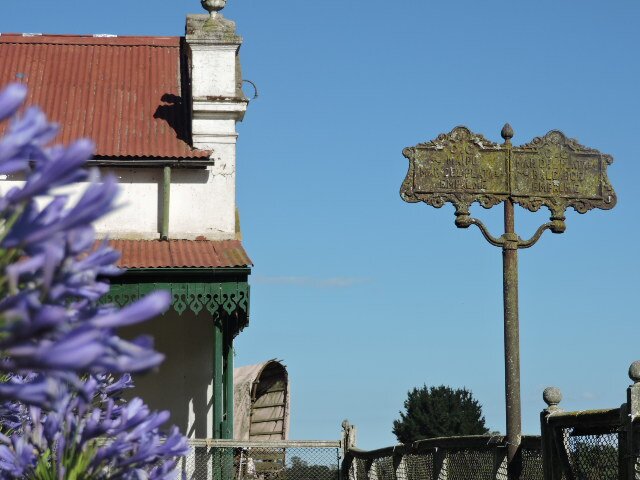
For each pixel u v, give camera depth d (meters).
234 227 19.52
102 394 4.02
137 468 3.24
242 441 16.34
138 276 17.20
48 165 1.82
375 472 15.46
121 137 20.05
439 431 56.31
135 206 19.33
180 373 19.34
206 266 17.23
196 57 19.84
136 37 22.91
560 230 12.48
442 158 12.45
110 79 21.73
